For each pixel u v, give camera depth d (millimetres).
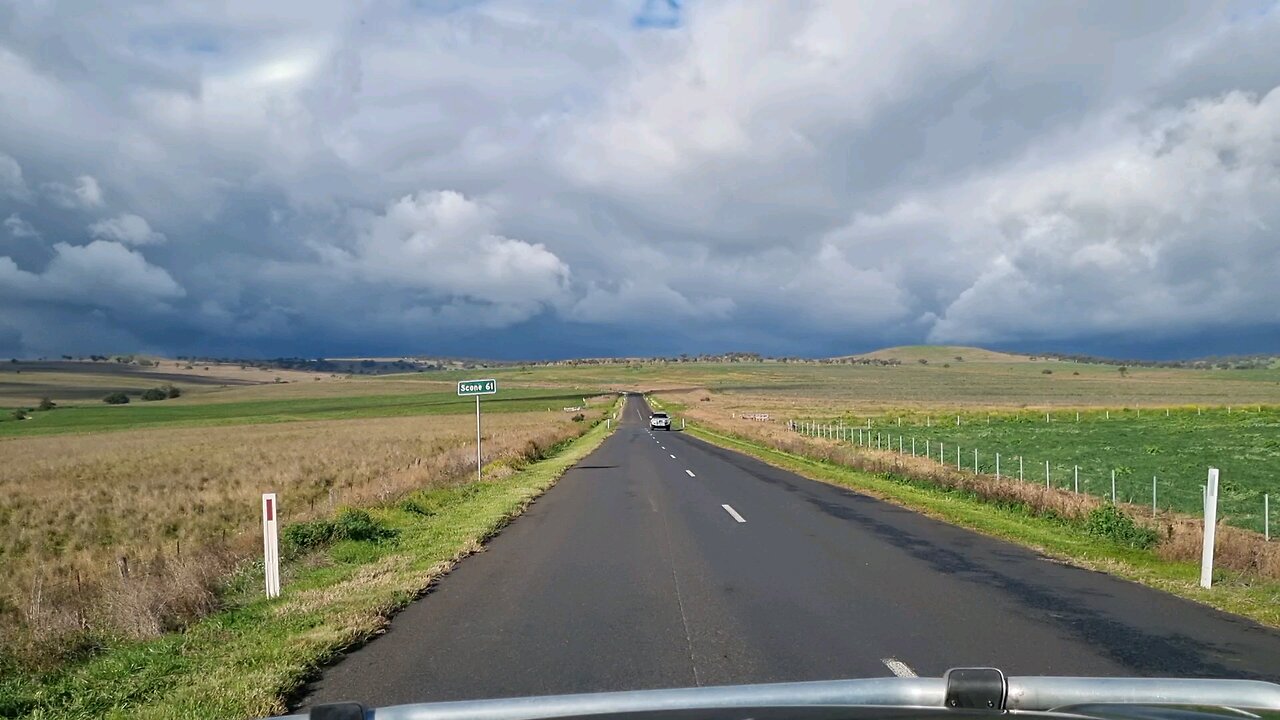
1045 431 46781
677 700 3262
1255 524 16516
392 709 3238
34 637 7312
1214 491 9672
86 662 7105
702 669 6438
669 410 103750
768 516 15797
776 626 7789
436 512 16453
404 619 8211
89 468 35500
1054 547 12250
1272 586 9695
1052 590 9375
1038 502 15938
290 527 13000
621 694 3324
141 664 6770
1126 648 7020
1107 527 13031
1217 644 7152
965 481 19344
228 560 11109
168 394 149125
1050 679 3303
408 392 156000
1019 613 8281
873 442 39719
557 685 6078
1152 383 159250
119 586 8891
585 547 12414
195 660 6812
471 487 20688
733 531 13945
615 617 8188
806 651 6938
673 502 18062
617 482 22734
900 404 104062
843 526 14492
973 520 14898
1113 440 39438
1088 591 9328
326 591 9328
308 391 162250
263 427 74250
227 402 135500
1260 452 32281
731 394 150750
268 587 9328
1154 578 10023
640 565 10961
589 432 58156
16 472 34281
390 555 11688
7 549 16594
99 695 6066
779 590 9406
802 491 20328
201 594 8750
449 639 7441
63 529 19062
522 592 9383
